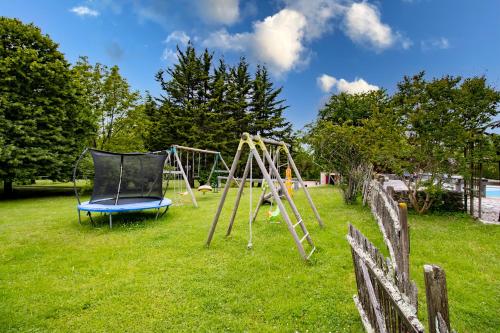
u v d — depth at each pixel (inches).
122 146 787.4
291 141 1182.3
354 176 400.5
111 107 796.0
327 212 351.3
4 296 150.1
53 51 641.6
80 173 661.9
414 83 324.8
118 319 129.2
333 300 140.0
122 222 321.4
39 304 142.2
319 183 979.3
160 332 120.2
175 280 165.6
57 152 597.9
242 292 150.7
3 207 447.5
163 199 382.3
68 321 128.9
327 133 403.9
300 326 122.1
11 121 543.2
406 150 326.3
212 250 217.2
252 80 1251.2
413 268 176.1
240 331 119.6
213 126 1007.6
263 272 173.5
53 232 280.7
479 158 298.8
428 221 297.7
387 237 185.9
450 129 295.0
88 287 158.9
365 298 108.9
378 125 369.1
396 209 171.0
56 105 613.3
